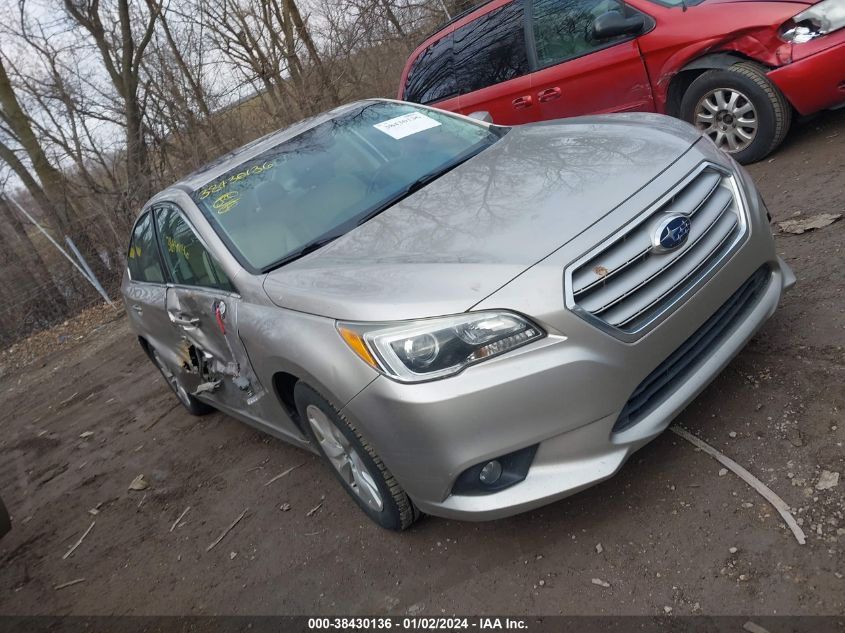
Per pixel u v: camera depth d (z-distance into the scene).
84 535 4.18
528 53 6.11
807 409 2.66
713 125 5.25
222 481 4.11
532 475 2.34
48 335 10.72
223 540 3.49
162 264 4.14
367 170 3.60
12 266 11.52
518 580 2.47
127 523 4.09
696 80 5.18
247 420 3.89
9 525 3.77
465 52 6.66
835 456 2.42
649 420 2.41
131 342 8.59
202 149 12.72
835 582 2.02
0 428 7.36
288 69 12.56
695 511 2.44
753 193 2.82
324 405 2.72
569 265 2.29
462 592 2.52
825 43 4.54
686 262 2.46
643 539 2.42
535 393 2.24
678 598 2.17
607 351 2.27
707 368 2.54
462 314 2.28
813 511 2.26
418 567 2.73
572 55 5.83
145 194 11.69
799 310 3.25
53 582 3.78
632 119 3.40
